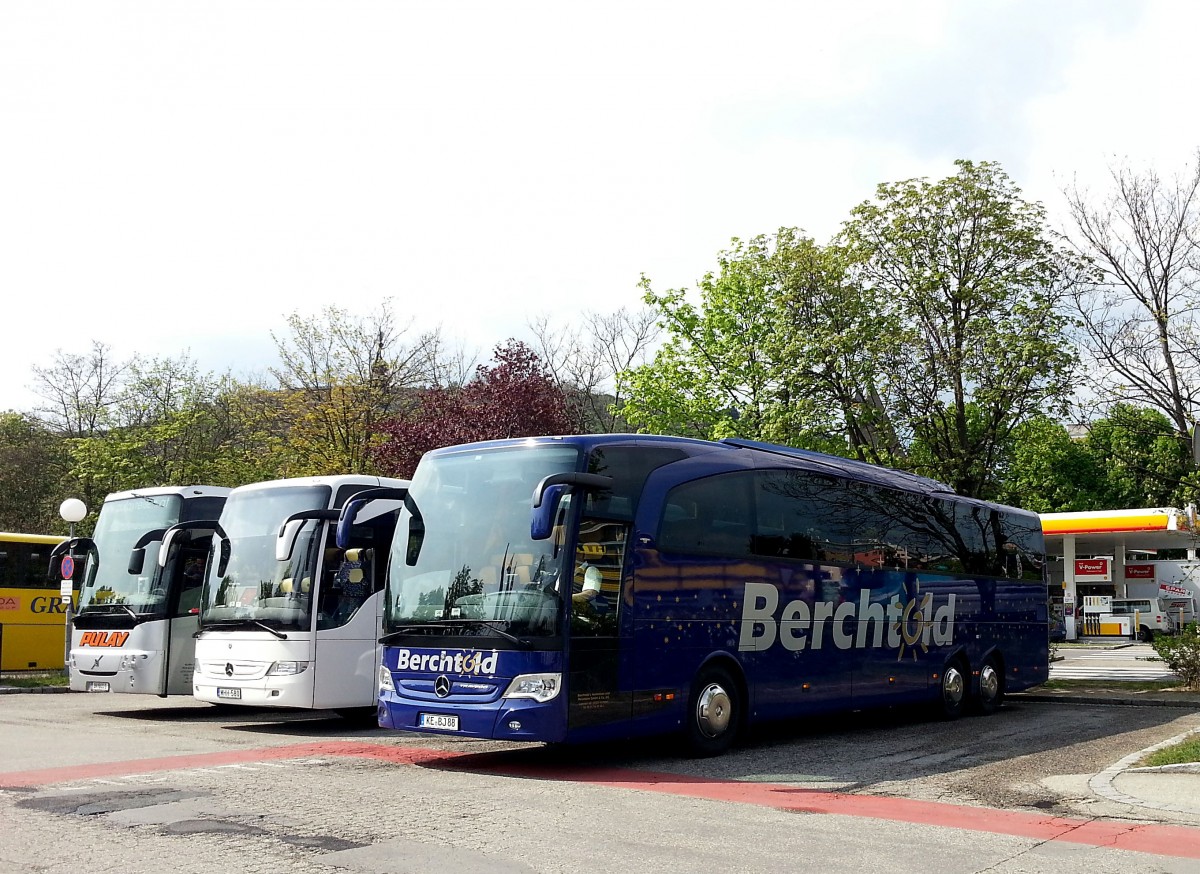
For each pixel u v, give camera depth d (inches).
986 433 950.4
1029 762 486.0
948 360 941.2
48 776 408.2
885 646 632.4
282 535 561.6
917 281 957.2
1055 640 1759.4
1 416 1951.3
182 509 731.4
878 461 1008.2
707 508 515.8
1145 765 452.1
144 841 291.6
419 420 1210.0
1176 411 841.5
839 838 309.4
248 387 1706.4
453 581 459.8
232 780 402.0
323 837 298.4
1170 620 1765.5
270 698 593.3
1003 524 791.7
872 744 557.0
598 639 446.6
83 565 769.6
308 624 598.5
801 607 566.9
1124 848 303.4
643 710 464.1
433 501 482.3
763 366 1294.3
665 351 1481.3
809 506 586.9
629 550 468.8
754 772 452.4
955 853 292.8
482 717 434.3
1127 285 858.1
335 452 1396.4
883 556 642.2
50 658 1095.6
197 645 633.0
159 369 1847.9
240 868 262.2
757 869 269.6
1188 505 900.6
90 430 1859.0
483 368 1240.2
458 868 264.8
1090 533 1663.4
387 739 565.6
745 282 1373.0
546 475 457.7
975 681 721.0
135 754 482.3
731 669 521.0
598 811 345.7
